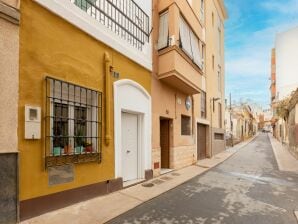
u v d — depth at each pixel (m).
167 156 11.21
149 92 9.10
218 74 22.06
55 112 5.36
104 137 6.59
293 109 19.81
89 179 6.06
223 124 23.19
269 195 7.35
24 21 4.59
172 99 11.17
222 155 19.22
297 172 11.84
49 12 5.10
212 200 6.66
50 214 4.93
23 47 4.57
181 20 10.27
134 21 8.50
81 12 5.93
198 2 15.51
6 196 4.21
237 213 5.65
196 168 12.16
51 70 5.11
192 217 5.32
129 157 8.23
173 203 6.32
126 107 7.66
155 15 9.96
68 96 5.62
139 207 5.94
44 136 4.91
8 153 4.25
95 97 6.39
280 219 5.33
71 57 5.61
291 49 31.53
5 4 4.26
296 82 30.81
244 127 51.47
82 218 4.94
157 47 9.93
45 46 4.99
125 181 7.94
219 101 21.80
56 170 5.17
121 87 7.43
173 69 9.21
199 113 15.34
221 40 23.64
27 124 4.55
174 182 8.66
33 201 4.69
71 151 5.65
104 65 6.68
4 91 4.23
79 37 5.86
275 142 38.12
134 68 8.15
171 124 11.22
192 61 11.30
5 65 4.25
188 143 13.02
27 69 4.62
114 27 7.49
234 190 7.88
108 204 5.88
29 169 4.62
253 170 12.25
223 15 24.59
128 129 8.23
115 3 7.63
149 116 9.01
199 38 12.66
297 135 17.36
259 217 5.42
